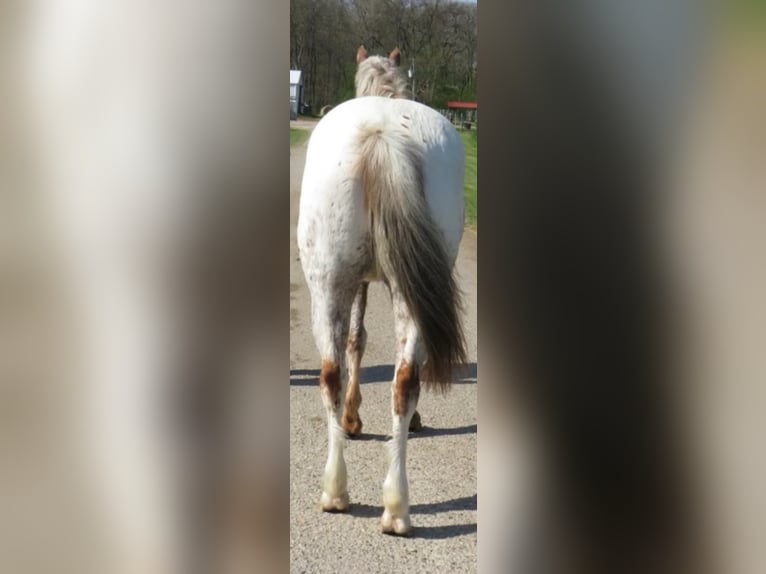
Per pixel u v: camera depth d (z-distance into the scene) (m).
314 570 2.40
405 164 2.57
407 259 2.56
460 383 3.99
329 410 2.77
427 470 3.11
